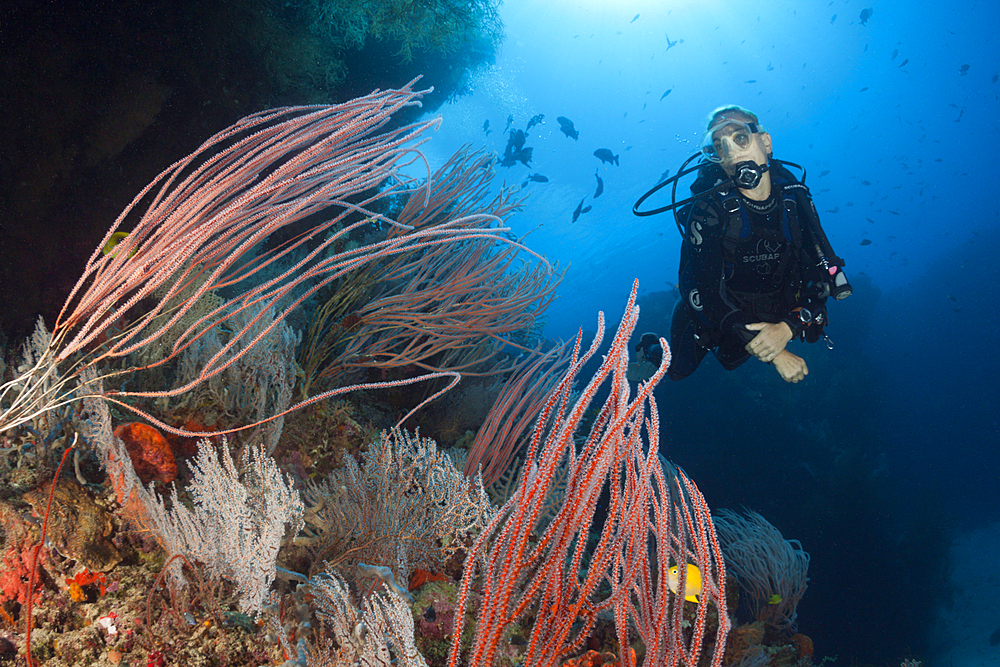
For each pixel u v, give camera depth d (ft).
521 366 13.04
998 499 73.26
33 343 6.89
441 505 7.36
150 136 13.08
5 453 5.42
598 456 3.31
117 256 5.43
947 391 84.94
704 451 47.29
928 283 96.02
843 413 52.19
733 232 10.32
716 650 3.64
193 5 13.28
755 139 10.46
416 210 13.48
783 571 16.75
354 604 5.42
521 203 14.96
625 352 3.49
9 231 10.17
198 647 4.59
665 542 3.69
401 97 6.59
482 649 3.33
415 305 12.09
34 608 4.44
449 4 22.63
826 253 10.17
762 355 9.71
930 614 46.80
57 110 10.69
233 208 5.32
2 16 9.91
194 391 7.84
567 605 3.59
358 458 10.00
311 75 18.40
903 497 49.70
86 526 5.03
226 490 5.06
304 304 12.16
